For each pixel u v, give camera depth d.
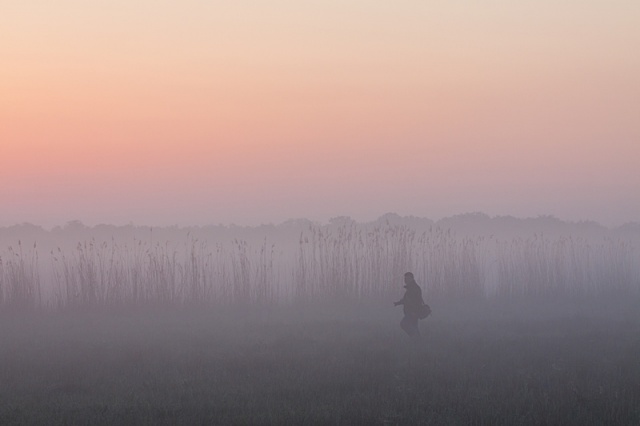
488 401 13.63
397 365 17.80
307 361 18.30
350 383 15.55
